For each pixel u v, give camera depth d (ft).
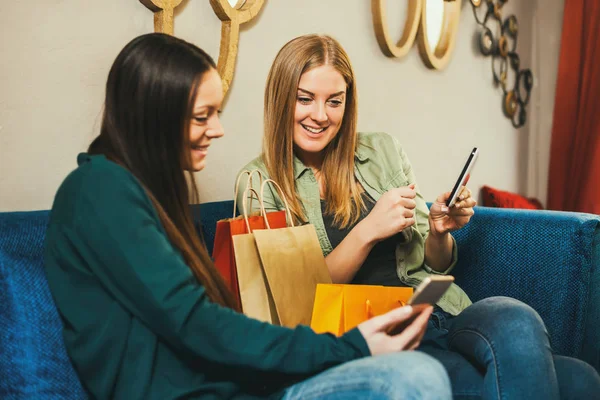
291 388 3.06
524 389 3.48
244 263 3.75
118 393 2.95
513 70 10.52
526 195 11.37
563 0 10.92
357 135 5.29
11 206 4.00
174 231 3.22
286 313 3.76
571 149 10.71
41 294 3.16
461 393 3.73
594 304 4.84
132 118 3.19
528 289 5.18
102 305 2.95
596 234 4.92
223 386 3.09
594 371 3.85
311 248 4.03
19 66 3.99
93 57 4.41
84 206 2.88
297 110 4.57
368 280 4.77
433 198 8.57
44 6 4.09
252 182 4.63
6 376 3.01
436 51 8.30
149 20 4.78
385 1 7.12
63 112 4.26
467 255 5.56
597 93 10.25
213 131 3.51
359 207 4.82
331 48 4.62
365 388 2.76
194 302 2.90
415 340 3.28
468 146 9.36
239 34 5.50
